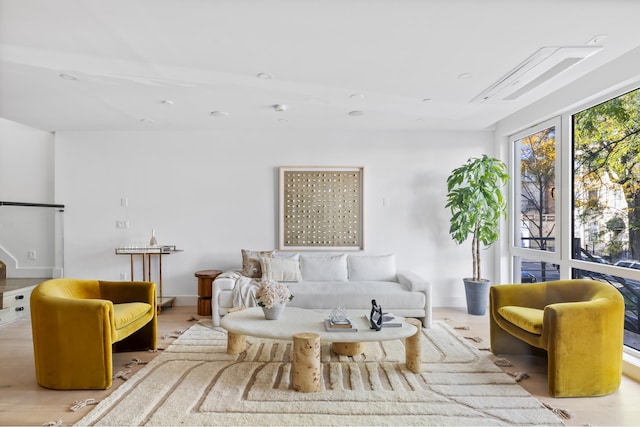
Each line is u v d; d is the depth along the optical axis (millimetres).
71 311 2686
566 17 2209
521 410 2402
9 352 3441
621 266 3201
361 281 4680
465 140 5223
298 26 2322
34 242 5535
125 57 2766
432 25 2312
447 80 3244
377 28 2352
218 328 4137
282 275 4520
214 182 5207
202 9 2121
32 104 3947
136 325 3168
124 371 2996
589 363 2613
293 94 3631
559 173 3969
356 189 5188
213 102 3889
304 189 5172
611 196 3322
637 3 2057
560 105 3777
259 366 3076
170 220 5203
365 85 3387
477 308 4707
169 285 5203
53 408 2439
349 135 5203
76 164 5219
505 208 4879
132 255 5164
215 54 2719
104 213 5219
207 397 2543
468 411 2379
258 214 5207
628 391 2717
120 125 4887
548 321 2650
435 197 5207
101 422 2242
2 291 4391
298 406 2430
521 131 4754
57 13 2150
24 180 5539
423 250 5219
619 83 3051
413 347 2980
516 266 5020
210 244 5207
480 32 2400
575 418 2338
